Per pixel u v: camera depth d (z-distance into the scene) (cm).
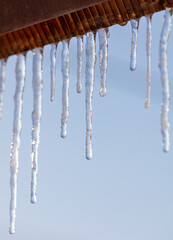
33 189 214
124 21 199
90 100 207
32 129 216
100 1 192
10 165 218
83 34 206
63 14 198
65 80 211
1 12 203
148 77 198
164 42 193
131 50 200
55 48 211
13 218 217
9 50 215
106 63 205
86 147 207
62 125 212
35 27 206
